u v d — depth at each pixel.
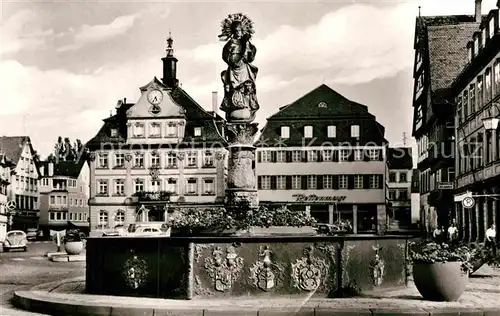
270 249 13.11
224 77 16.53
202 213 15.80
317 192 62.38
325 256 13.30
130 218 66.69
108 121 68.75
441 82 53.44
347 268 13.43
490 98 37.75
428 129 59.00
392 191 86.75
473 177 41.66
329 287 13.29
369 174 62.03
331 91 63.94
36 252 40.78
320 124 63.31
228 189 15.97
